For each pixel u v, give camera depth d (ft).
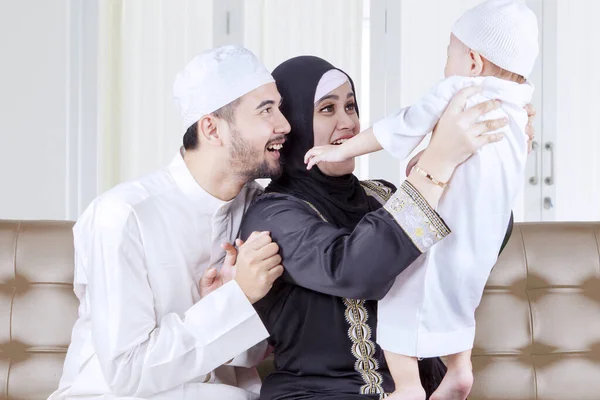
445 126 5.15
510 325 7.52
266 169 6.06
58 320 7.38
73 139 16.24
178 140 16.46
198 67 6.06
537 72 16.97
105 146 16.33
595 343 7.59
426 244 5.12
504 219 5.50
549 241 7.73
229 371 6.61
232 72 5.98
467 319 5.64
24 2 16.01
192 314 5.70
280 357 5.97
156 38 16.39
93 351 6.07
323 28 16.53
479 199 5.36
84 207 16.29
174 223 6.08
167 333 5.67
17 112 15.99
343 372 5.68
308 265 5.42
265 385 5.95
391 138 5.41
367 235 5.14
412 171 5.23
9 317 7.38
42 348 7.35
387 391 5.60
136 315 5.75
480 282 5.55
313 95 6.20
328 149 5.68
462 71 5.80
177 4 16.39
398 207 5.16
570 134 17.01
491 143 5.33
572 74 16.98
